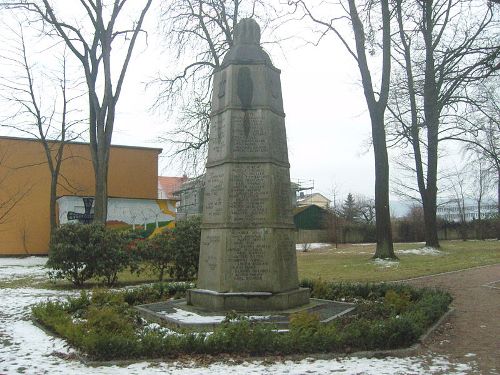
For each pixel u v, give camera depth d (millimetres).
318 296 11648
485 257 25266
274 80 10117
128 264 16938
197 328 8047
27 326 9312
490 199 62250
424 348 7375
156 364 6504
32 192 35438
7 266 26734
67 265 16156
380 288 11938
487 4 13898
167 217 35656
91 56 25016
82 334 7371
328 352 6875
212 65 25969
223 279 9195
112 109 24297
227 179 9438
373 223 55688
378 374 6086
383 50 23016
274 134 9781
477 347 7566
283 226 9586
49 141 31922
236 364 6492
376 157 23469
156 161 39500
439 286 15016
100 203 23531
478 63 12523
